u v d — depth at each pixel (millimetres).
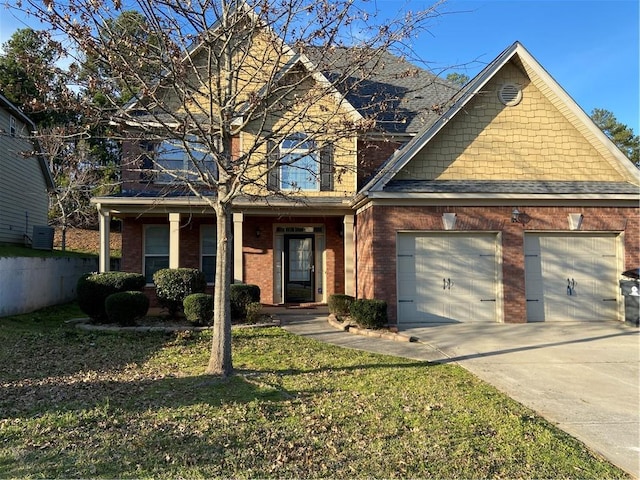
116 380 6609
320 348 8906
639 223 12094
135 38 6121
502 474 3902
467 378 6902
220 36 6633
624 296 11828
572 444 4559
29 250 17719
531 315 12047
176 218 13156
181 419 5020
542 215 12016
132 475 3752
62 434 4574
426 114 14172
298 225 15430
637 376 7121
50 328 11031
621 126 37688
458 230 11867
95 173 23016
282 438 4555
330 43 6555
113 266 21688
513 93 12508
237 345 9062
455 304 11961
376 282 11633
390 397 5883
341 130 6699
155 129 6926
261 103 6895
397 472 3889
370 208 11953
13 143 18281
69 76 5992
